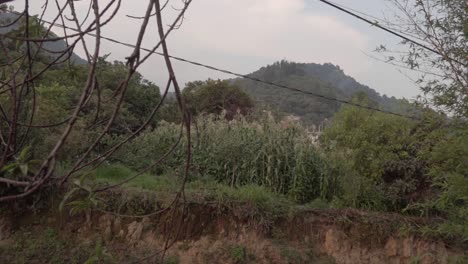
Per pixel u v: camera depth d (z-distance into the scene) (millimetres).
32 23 2270
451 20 5312
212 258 8227
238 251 8227
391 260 8328
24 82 2262
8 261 8188
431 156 5828
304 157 10328
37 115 8094
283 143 10633
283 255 8211
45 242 8469
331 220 8695
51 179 2135
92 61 1874
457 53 5266
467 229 5730
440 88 5465
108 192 8734
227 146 10656
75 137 8211
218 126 11984
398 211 9094
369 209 9148
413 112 7477
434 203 6516
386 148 8781
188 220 8461
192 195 8719
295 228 8680
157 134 12617
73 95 9266
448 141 5438
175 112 19375
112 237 8531
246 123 11711
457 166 5238
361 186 9148
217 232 8547
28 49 2215
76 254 8305
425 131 7566
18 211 8734
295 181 9992
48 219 8703
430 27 5465
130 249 8352
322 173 10086
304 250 8414
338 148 9719
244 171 10461
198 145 11070
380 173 8992
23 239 8500
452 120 5441
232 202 8672
